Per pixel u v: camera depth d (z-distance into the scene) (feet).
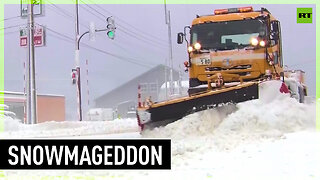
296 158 53.88
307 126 74.13
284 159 53.83
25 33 205.26
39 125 155.02
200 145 66.13
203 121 76.59
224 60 87.15
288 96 77.00
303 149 58.49
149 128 79.97
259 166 51.37
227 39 88.02
